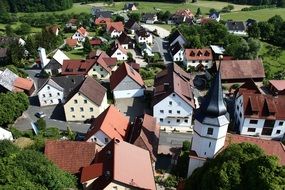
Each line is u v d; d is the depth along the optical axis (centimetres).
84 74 10644
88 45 13688
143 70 11250
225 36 14038
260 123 7262
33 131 7281
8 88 8969
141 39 14388
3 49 13100
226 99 8975
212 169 3969
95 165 5156
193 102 7819
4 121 7412
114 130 6438
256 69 10231
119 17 18625
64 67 10825
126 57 12456
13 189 3897
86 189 5097
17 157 4772
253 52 12050
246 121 7281
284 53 13738
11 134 6881
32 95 9619
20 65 12231
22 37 15412
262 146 5416
